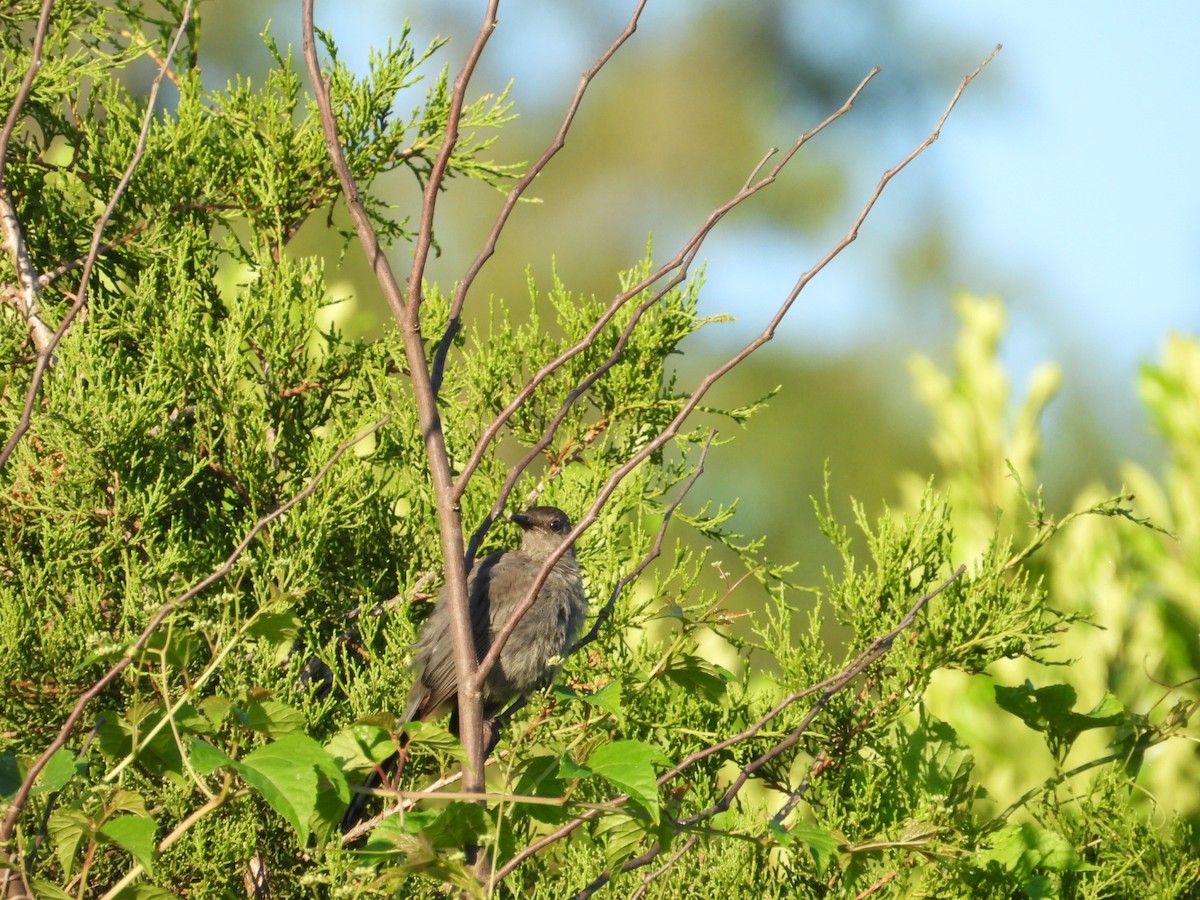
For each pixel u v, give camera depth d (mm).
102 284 10727
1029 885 8977
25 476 9273
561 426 11328
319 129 10789
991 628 9578
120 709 9031
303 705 8969
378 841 5867
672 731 9953
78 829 5668
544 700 10367
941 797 8312
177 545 9062
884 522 10047
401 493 10836
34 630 8828
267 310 10203
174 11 11172
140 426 9203
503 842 6020
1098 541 10617
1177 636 10422
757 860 9398
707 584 16969
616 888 9133
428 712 9820
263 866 8992
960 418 11312
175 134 10594
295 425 10477
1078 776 10305
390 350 10820
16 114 6348
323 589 10078
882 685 9922
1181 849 9430
